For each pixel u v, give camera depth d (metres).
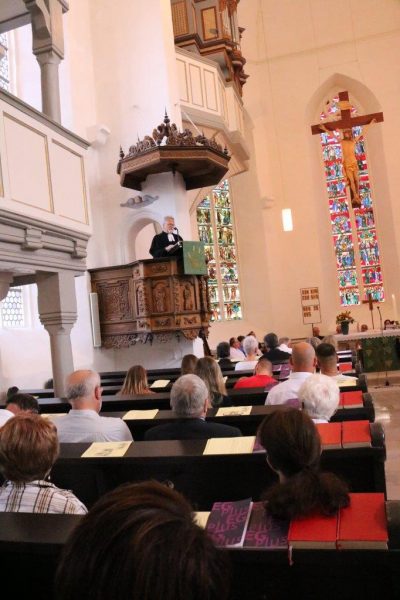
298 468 1.96
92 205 11.44
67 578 0.69
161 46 11.62
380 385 13.64
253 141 19.34
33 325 9.93
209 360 4.73
